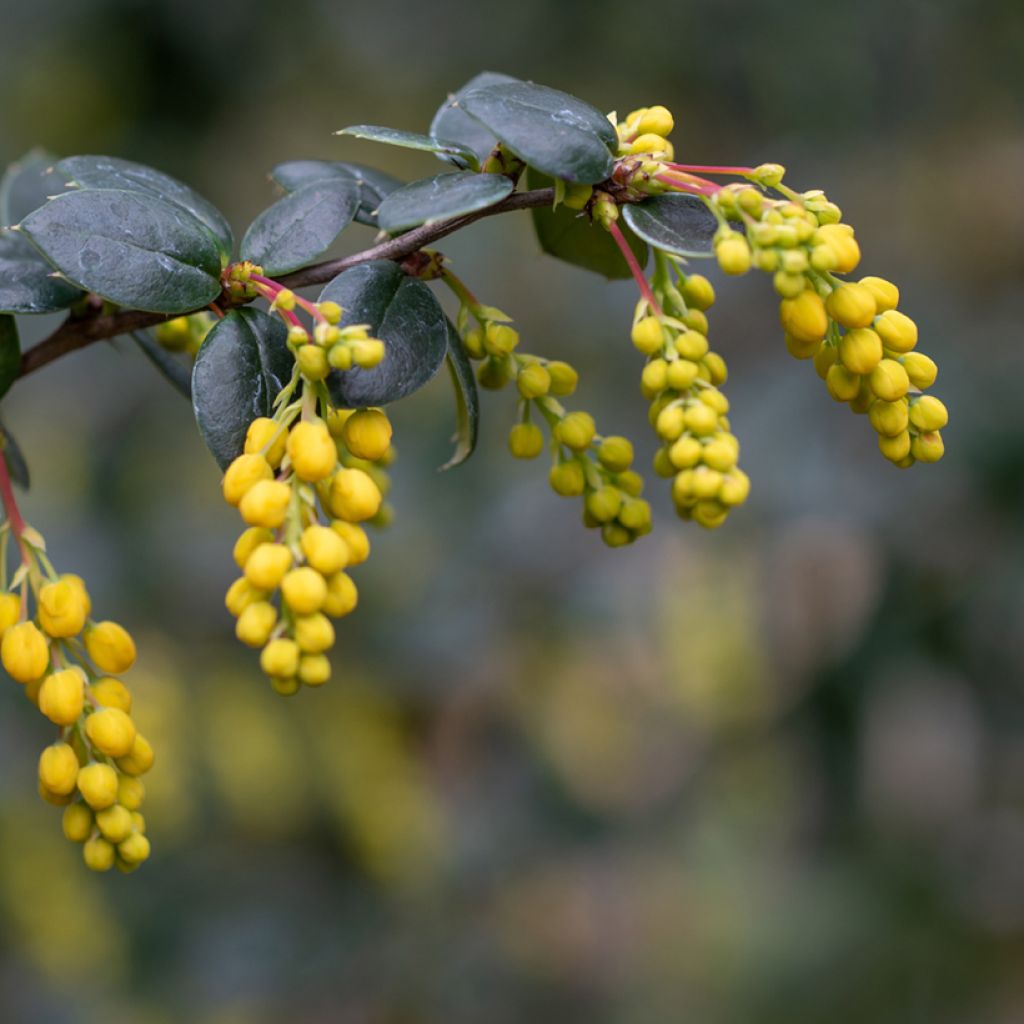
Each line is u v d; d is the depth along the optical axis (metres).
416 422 5.73
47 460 5.70
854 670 5.28
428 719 5.95
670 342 1.80
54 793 1.83
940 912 5.46
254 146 6.21
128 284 1.83
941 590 5.07
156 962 5.18
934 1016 5.36
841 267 1.72
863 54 5.91
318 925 5.37
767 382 5.22
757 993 5.44
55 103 5.91
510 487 5.69
